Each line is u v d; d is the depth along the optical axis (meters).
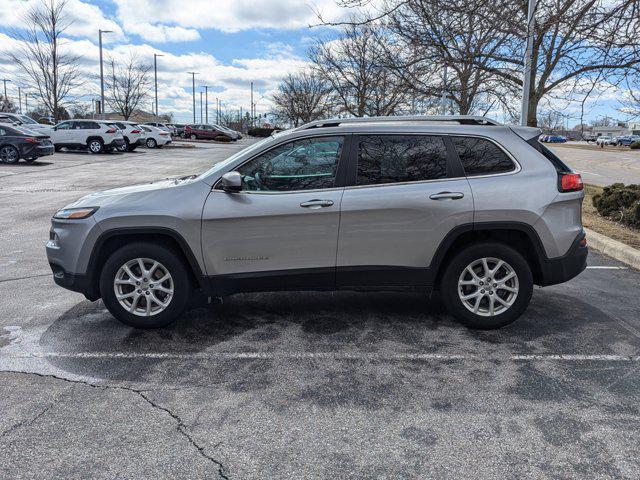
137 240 4.44
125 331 4.48
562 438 2.92
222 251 4.34
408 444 2.86
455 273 4.43
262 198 4.31
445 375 3.69
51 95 33.03
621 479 2.57
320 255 4.37
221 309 5.05
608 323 4.73
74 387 3.48
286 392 3.44
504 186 4.33
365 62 20.91
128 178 17.47
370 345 4.21
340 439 2.90
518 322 4.74
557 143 80.69
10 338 4.33
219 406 3.25
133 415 3.14
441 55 11.80
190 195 4.34
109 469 2.63
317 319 4.79
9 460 2.70
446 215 4.30
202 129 52.56
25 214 10.48
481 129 4.45
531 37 7.82
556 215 4.36
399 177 4.38
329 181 4.37
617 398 3.38
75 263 4.37
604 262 7.04
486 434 2.96
